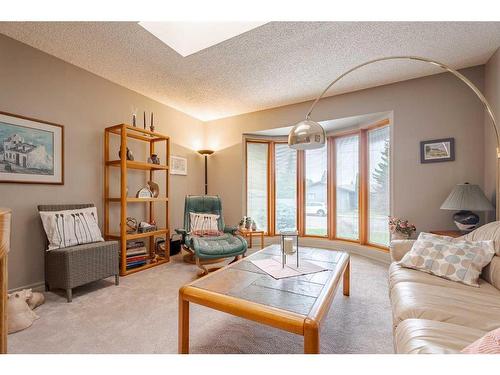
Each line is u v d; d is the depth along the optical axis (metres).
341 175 4.12
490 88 2.52
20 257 2.28
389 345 1.48
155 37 2.23
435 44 2.30
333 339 1.55
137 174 3.45
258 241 4.38
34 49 2.39
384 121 3.40
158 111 3.76
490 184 2.51
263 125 4.15
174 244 3.71
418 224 2.96
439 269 1.63
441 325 1.04
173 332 1.63
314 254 2.12
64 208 2.49
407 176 3.03
